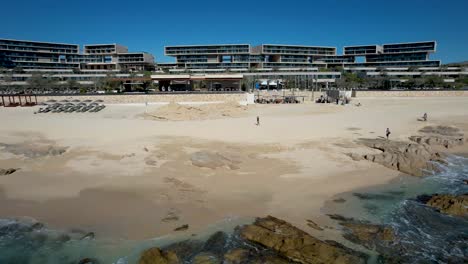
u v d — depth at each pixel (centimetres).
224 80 8269
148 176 2103
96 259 1268
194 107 5375
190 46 15812
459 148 2978
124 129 3762
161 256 1238
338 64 16788
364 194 1878
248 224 1506
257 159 2489
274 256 1254
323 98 7775
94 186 1939
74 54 15938
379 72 14162
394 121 4369
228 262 1226
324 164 2389
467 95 8731
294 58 16350
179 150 2730
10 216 1584
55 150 2688
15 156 2569
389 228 1471
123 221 1538
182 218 1564
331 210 1666
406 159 2416
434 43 15188
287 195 1836
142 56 16062
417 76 13388
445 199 1752
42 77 11631
